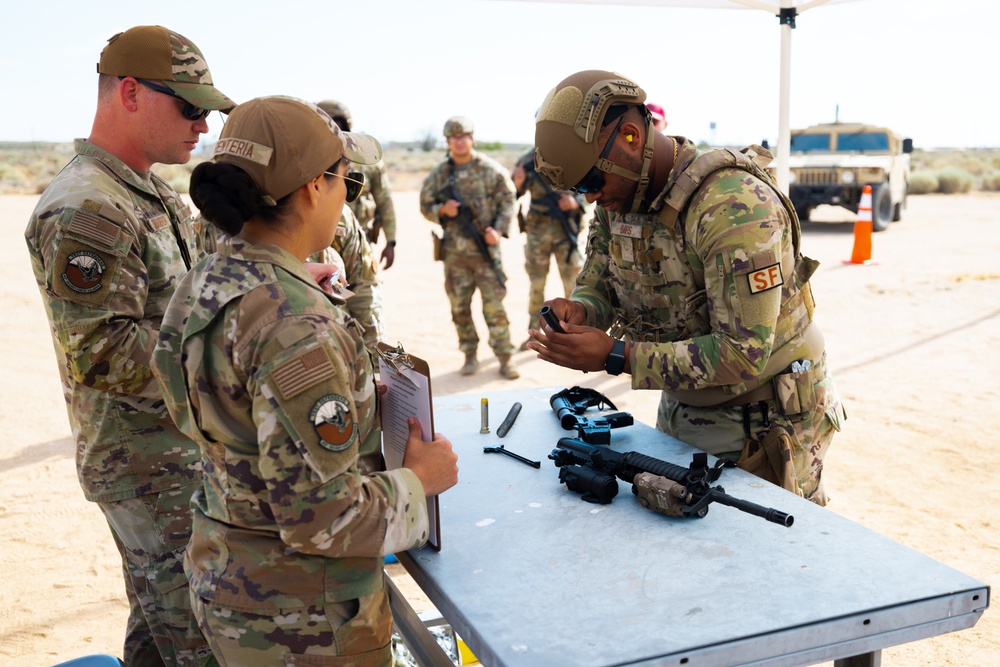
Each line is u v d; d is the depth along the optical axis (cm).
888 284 995
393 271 1237
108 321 213
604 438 236
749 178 215
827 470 473
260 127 143
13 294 1041
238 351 139
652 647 140
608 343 219
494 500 202
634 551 174
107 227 215
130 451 224
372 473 157
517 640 143
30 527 427
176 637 235
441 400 283
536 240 735
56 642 325
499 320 673
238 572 150
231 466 147
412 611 203
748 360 210
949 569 164
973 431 525
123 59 223
